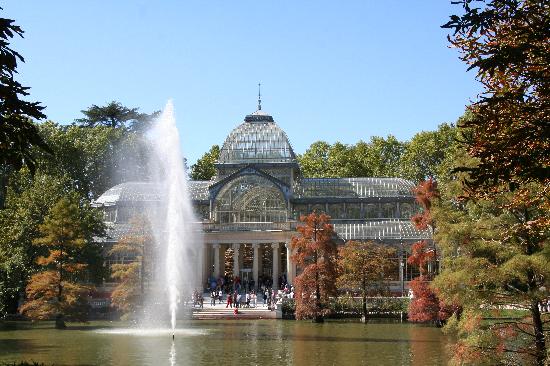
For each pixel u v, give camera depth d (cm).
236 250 11844
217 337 6694
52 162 13025
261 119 13638
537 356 3228
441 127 15262
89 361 5056
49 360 5091
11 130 2033
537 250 3612
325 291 8550
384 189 12688
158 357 5269
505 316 3775
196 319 9069
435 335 6831
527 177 1911
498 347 3384
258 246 11862
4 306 8462
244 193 12244
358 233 11744
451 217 4238
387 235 11619
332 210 12606
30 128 2070
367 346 5931
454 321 4022
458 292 3556
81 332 7225
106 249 11631
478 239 3697
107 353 5491
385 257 9206
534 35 1811
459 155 3941
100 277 9344
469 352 3400
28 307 7644
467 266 3534
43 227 7912
